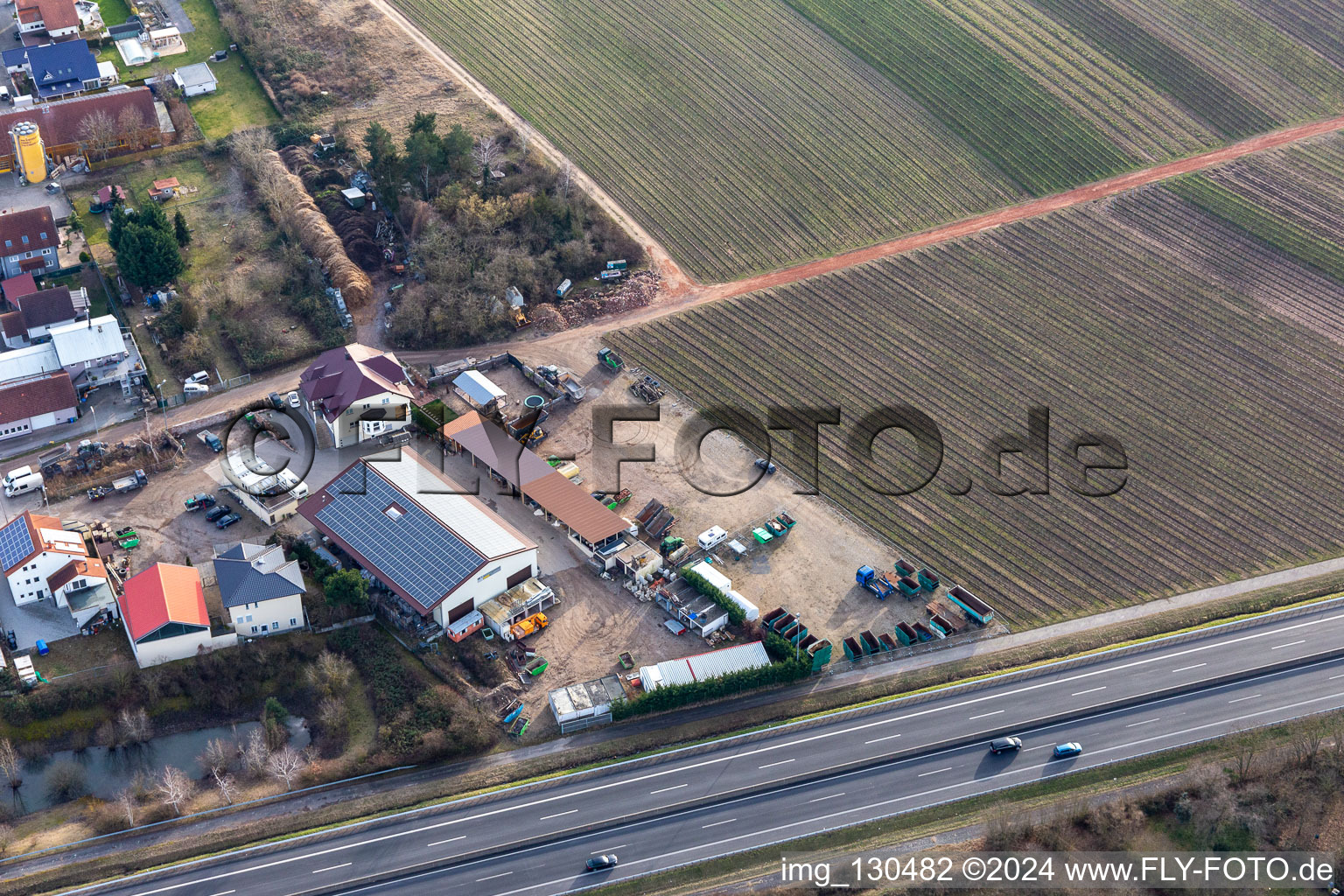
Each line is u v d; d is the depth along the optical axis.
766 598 145.25
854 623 143.12
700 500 157.88
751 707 133.38
